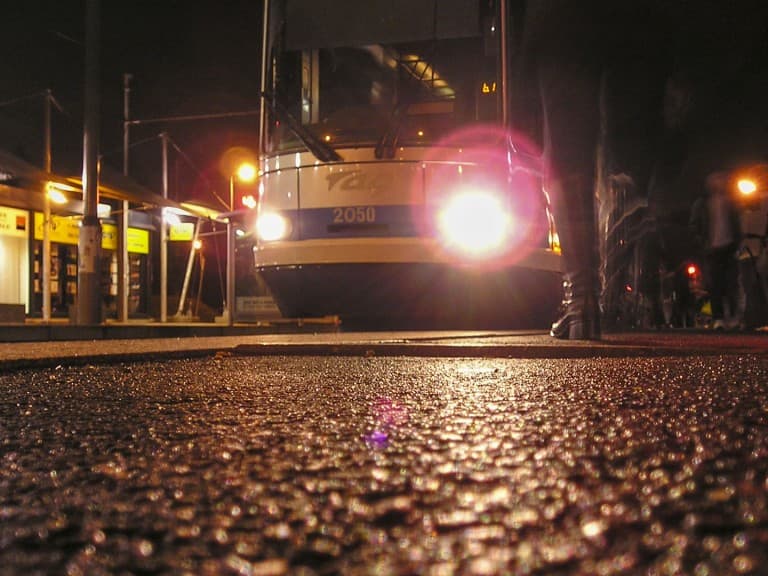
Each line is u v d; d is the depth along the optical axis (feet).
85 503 4.77
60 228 71.36
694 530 3.64
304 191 34.04
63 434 7.79
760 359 16.75
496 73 32.58
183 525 4.09
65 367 16.83
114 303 77.87
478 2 32.81
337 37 34.27
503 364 16.90
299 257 33.86
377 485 4.95
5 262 65.92
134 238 80.89
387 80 33.60
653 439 6.59
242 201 53.06
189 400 10.62
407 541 3.61
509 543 3.51
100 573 3.30
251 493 4.85
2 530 4.15
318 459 6.00
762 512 3.97
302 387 12.24
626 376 13.15
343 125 33.94
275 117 35.29
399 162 33.12
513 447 6.30
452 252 33.04
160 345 25.31
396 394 10.94
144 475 5.62
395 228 33.01
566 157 19.58
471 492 4.65
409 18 33.42
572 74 18.67
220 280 88.74
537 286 35.42
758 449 6.02
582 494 4.51
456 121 33.06
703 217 46.55
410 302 33.94
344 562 3.31
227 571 3.24
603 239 22.90
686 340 24.61
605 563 3.17
